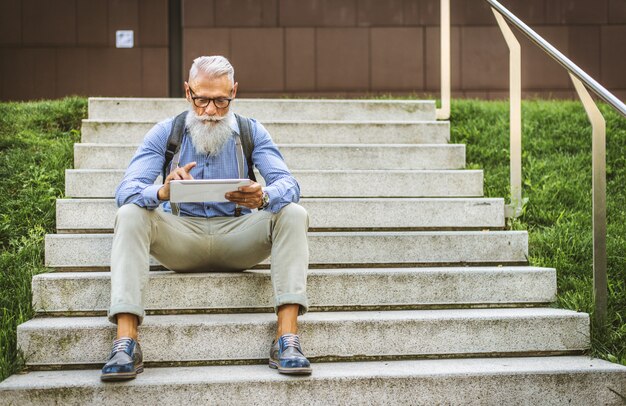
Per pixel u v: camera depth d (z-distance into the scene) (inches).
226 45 319.9
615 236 162.1
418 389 109.7
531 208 171.9
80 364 114.2
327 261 144.1
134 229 111.4
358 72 323.9
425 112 214.5
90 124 189.2
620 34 329.1
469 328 121.9
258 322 117.4
